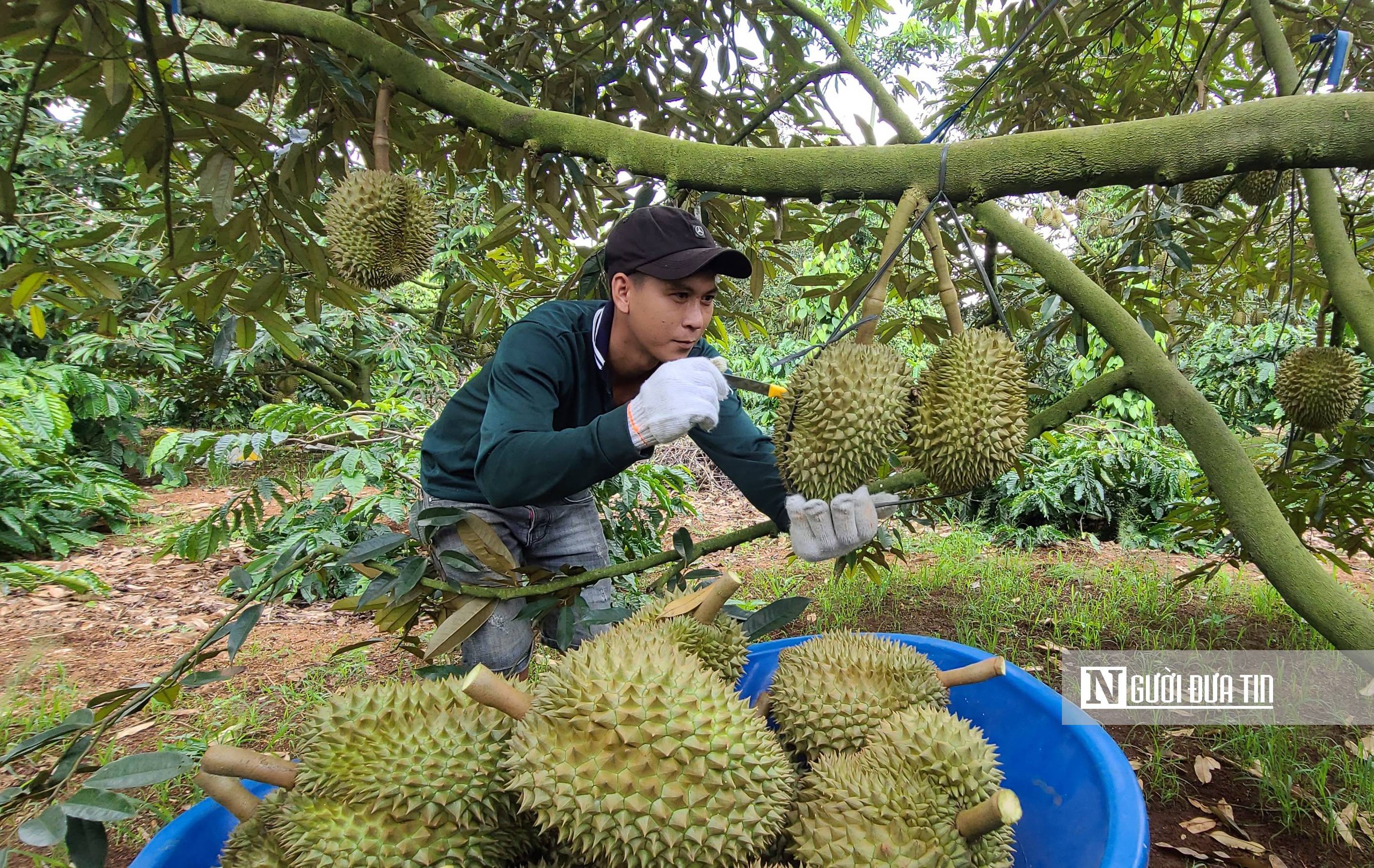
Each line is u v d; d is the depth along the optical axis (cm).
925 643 207
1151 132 100
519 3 264
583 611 166
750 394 816
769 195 125
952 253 239
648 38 273
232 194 192
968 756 127
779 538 557
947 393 123
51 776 131
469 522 162
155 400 865
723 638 166
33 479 535
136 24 197
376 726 119
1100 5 289
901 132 165
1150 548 554
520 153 236
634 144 136
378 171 178
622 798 103
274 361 709
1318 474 267
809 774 136
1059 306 232
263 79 199
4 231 544
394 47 164
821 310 775
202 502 694
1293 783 238
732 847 105
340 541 367
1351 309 181
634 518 377
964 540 531
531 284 330
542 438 147
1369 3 255
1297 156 96
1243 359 683
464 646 221
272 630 396
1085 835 141
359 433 371
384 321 630
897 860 114
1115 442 602
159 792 248
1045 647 346
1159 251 274
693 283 165
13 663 358
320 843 113
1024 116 341
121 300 232
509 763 113
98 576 474
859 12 334
